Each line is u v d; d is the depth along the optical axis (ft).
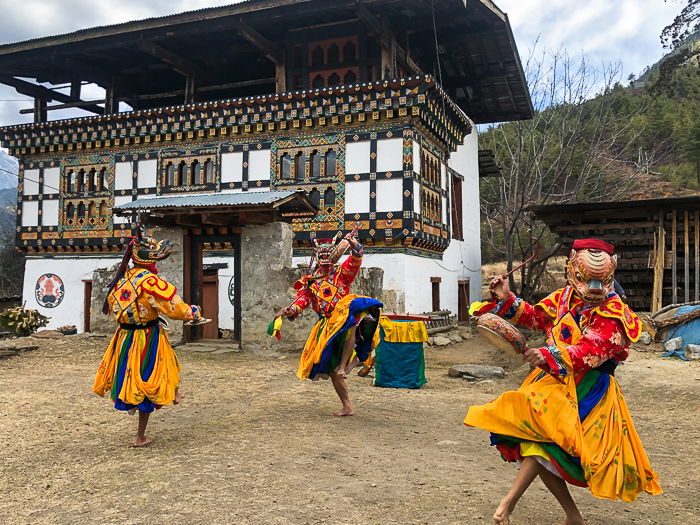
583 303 9.81
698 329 39.17
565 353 9.04
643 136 185.98
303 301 20.24
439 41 75.61
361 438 17.56
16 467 14.83
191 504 11.72
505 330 9.29
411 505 11.78
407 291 57.52
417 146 58.65
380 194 57.47
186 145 66.13
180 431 18.47
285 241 40.96
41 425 19.51
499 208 106.22
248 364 34.42
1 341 39.24
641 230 56.39
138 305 15.92
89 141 70.08
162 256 16.40
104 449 16.44
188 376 29.63
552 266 94.17
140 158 68.44
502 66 80.38
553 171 101.96
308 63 66.18
